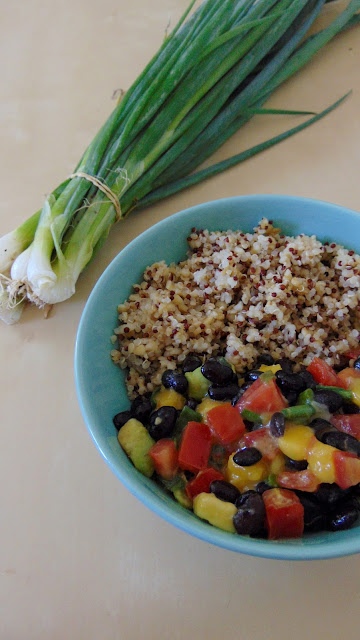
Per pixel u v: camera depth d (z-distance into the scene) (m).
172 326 0.26
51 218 0.30
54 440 0.27
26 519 0.24
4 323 0.31
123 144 0.31
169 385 0.24
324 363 0.24
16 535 0.24
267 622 0.21
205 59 0.32
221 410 0.22
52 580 0.23
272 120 0.37
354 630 0.21
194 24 0.32
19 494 0.25
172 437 0.23
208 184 0.35
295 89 0.38
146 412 0.23
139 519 0.24
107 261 0.32
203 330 0.26
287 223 0.29
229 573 0.23
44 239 0.29
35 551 0.24
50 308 0.31
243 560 0.23
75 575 0.23
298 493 0.21
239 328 0.27
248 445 0.22
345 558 0.23
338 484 0.20
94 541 0.24
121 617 0.22
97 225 0.30
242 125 0.37
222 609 0.22
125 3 0.43
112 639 0.21
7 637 0.22
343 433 0.21
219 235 0.29
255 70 0.36
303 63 0.37
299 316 0.28
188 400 0.24
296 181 0.34
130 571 0.23
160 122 0.32
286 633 0.21
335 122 0.37
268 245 0.28
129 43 0.41
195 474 0.22
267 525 0.20
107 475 0.25
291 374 0.23
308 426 0.22
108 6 0.43
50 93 0.39
